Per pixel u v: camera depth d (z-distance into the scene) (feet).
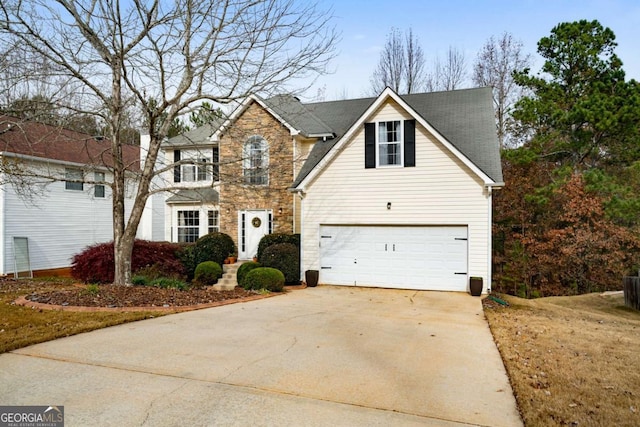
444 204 42.88
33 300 30.25
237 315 28.55
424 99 58.39
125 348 20.12
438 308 33.81
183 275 49.60
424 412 13.96
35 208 55.16
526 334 25.52
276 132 54.60
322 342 22.03
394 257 44.57
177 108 35.88
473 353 20.81
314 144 55.11
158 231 73.15
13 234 52.39
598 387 16.55
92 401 14.23
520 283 58.95
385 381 16.62
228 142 56.95
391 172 44.62
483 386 16.37
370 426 12.86
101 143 68.69
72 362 17.99
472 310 33.17
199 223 62.59
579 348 22.53
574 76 64.28
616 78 60.64
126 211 68.95
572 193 53.72
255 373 17.12
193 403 14.19
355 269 45.85
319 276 46.93
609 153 62.39
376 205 45.16
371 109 44.70
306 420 13.16
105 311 27.66
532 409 14.35
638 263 53.57
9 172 37.68
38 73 32.60
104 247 46.24
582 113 55.83
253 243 56.34
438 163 43.14
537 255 56.03
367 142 45.62
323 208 46.93
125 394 14.82
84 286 40.04
